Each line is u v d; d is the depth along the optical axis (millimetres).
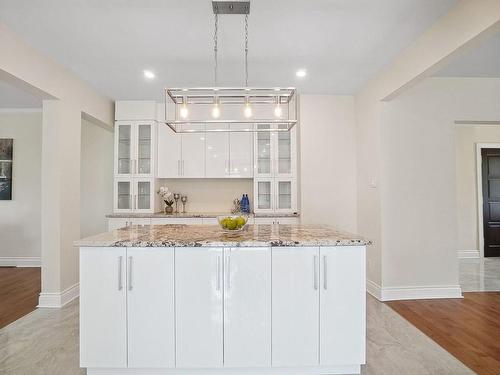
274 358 2143
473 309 3494
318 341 2150
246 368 2211
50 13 2531
